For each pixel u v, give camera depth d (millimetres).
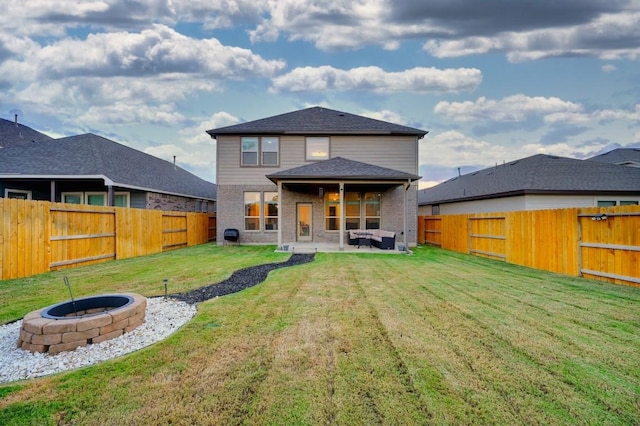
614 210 6543
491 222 10867
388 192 15320
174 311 4812
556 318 4469
